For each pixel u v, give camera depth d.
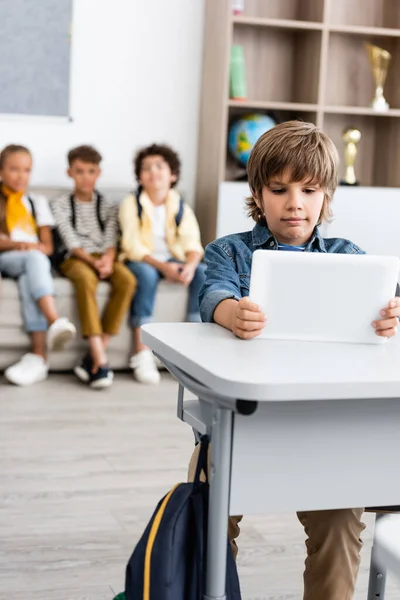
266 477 1.35
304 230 1.71
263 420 1.34
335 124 5.55
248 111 5.35
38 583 2.23
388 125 5.55
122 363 4.47
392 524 0.94
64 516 2.66
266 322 1.52
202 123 5.22
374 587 1.90
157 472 3.08
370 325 1.52
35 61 4.91
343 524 1.61
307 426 1.36
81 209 4.64
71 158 4.63
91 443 3.36
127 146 5.15
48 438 3.39
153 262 4.48
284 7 5.34
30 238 4.50
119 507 2.75
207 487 1.40
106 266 4.40
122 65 5.07
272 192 1.70
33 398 3.96
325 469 1.38
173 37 5.14
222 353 1.40
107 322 4.38
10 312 4.27
